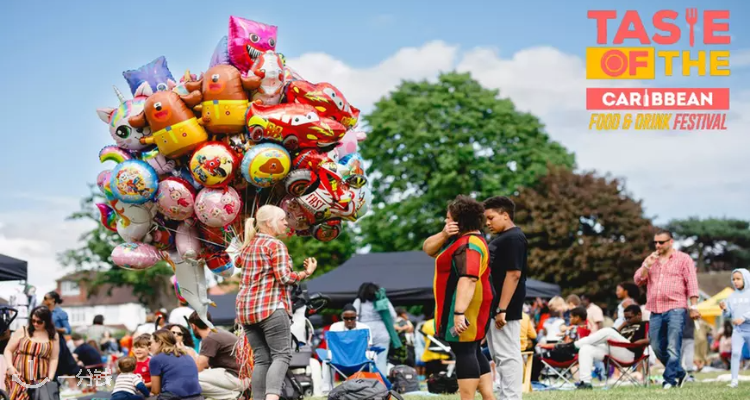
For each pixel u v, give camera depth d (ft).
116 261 30.45
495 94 161.79
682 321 40.14
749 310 41.81
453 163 148.36
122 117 29.53
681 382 40.19
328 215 30.99
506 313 26.48
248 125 28.68
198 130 28.81
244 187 30.22
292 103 29.30
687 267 40.29
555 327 53.88
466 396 23.84
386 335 49.80
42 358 37.60
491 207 26.73
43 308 37.99
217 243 30.86
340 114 29.89
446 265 24.07
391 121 154.81
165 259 31.58
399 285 60.70
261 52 29.27
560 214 157.99
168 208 29.43
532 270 160.15
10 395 36.58
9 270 54.03
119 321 353.92
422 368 67.26
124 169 29.22
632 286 52.34
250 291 25.27
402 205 150.82
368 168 156.35
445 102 155.43
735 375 41.81
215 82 28.45
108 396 38.55
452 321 23.82
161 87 30.04
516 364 26.48
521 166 161.27
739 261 326.85
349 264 65.21
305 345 42.80
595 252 155.63
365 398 29.76
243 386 30.37
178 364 33.47
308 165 29.55
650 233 161.58
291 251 162.71
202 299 31.58
